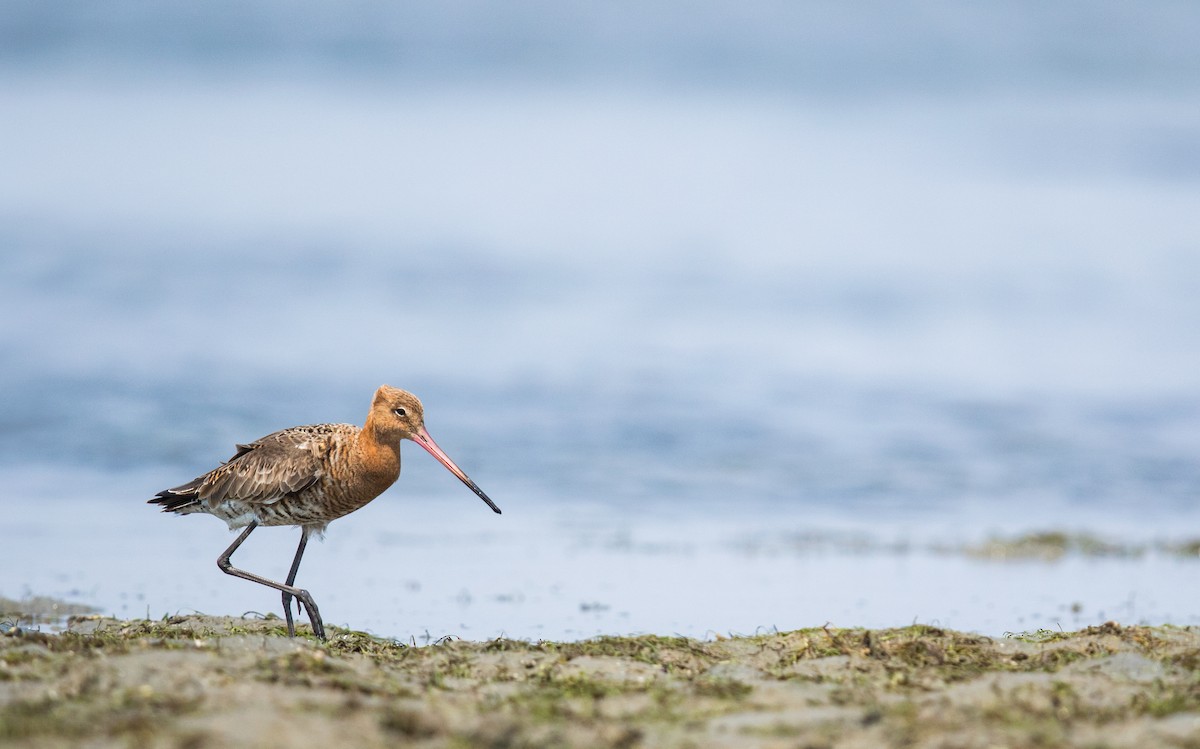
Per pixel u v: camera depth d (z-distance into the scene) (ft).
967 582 44.98
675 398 73.31
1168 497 58.34
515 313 92.43
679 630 38.29
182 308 90.84
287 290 97.04
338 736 22.27
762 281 102.83
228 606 40.83
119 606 40.45
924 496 58.29
